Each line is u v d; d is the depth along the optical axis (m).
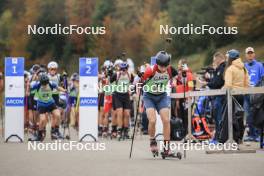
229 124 25.98
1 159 24.11
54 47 98.75
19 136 34.88
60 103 43.22
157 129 34.41
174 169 20.14
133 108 44.12
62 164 22.03
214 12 89.94
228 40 87.06
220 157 23.94
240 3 85.00
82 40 96.12
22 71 34.88
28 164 22.12
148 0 99.38
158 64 23.70
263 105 26.80
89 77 34.59
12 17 104.31
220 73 29.81
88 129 34.59
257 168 20.14
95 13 99.31
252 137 30.89
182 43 91.75
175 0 95.38
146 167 20.81
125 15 98.56
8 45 103.50
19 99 34.91
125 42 96.06
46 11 101.12
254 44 84.31
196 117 31.19
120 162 22.62
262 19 83.56
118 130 35.38
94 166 21.25
